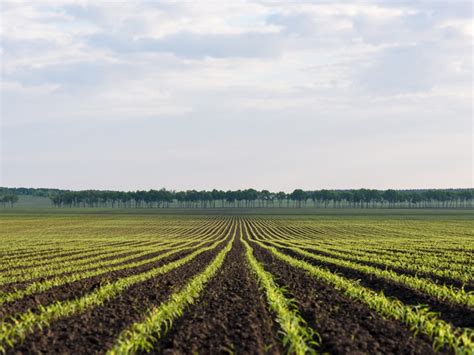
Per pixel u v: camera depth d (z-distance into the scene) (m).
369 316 16.34
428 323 14.26
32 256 41.56
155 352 13.00
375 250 45.12
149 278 26.34
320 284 23.89
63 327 15.01
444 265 31.58
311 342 13.13
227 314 16.83
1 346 13.01
